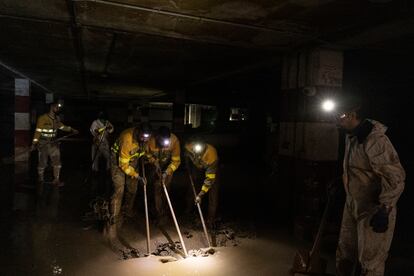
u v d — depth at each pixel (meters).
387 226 2.31
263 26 3.74
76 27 4.16
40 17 3.79
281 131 5.09
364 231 2.49
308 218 4.21
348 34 3.87
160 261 3.37
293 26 3.68
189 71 7.91
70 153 11.93
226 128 15.54
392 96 6.82
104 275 3.02
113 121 21.30
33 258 3.35
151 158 4.46
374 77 6.54
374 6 3.02
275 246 3.87
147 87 12.10
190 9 3.30
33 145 6.48
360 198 2.54
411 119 6.56
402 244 4.04
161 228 4.38
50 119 6.59
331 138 4.54
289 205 4.87
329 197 2.97
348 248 2.73
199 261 3.39
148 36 4.50
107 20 3.81
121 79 9.88
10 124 13.93
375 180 2.48
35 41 5.06
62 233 4.09
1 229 4.14
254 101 12.96
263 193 6.81
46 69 8.12
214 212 4.55
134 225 4.46
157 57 6.17
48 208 5.12
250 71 7.55
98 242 3.84
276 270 3.24
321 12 3.22
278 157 5.13
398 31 3.71
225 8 3.23
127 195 4.70
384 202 2.32
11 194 5.90
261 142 12.71
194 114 20.28
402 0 2.88
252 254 3.62
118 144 4.26
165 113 21.27
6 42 5.19
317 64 4.43
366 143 2.42
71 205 5.32
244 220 4.86
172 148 4.45
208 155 4.11
